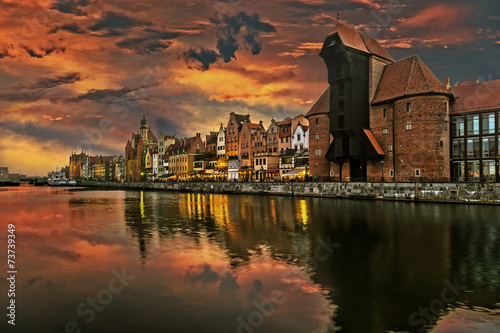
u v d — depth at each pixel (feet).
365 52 195.83
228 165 345.31
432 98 168.25
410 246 66.59
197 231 87.40
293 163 259.80
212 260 57.67
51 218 121.60
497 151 161.68
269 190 234.99
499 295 41.11
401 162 177.27
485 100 169.78
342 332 32.45
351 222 96.84
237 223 99.86
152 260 58.39
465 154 172.76
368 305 38.29
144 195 283.38
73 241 76.69
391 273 49.60
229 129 357.61
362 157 191.93
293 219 104.94
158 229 92.02
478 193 137.59
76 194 311.06
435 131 166.81
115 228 95.14
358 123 192.13
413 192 156.56
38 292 43.80
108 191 384.27
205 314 36.60
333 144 205.16
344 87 194.18
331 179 207.62
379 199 169.07
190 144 442.50
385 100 186.39
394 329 32.89
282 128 287.28
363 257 58.59
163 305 39.01
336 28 194.39
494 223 92.43
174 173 465.06
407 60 192.24
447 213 113.39
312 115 225.76
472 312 36.42
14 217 125.49
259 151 308.19
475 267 52.26
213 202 182.09
